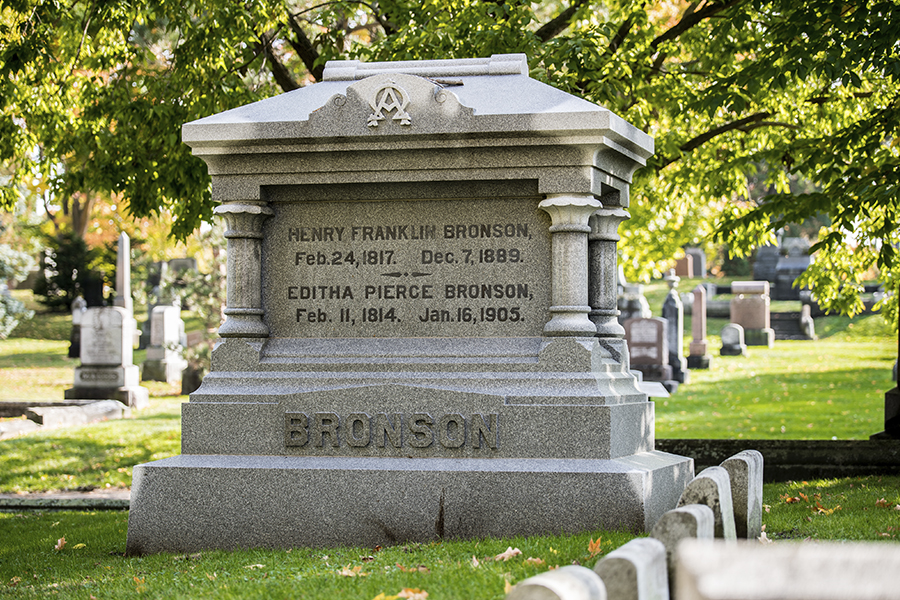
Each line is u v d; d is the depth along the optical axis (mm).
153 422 18250
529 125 6328
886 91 11992
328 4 12875
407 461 6379
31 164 13422
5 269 34875
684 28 12172
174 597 4934
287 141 6668
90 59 12305
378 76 6551
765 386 24094
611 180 6953
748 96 9891
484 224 6832
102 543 7496
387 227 6941
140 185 12594
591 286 7266
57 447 14820
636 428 6766
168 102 11750
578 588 2715
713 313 40812
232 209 6844
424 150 6559
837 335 37094
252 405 6672
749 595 1831
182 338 29344
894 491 8281
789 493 8633
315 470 6352
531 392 6402
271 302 7051
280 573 5297
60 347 38156
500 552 5406
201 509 6453
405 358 6734
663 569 3293
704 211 19609
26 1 9898
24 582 6039
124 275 25625
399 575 4918
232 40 11391
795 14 8961
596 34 11242
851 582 1817
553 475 6062
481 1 11055
